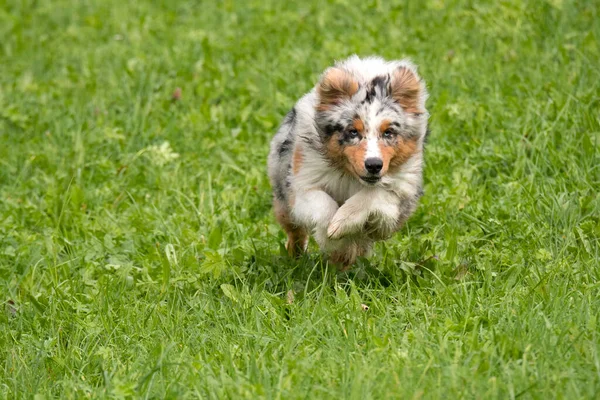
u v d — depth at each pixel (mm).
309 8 19125
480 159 12891
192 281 10461
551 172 12336
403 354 8242
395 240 11219
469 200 11859
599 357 8070
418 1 18375
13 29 20500
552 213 11148
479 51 15859
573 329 8492
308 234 11016
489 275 9867
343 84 9648
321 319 9094
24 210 12859
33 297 10359
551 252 10469
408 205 10273
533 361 8117
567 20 16109
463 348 8461
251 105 15164
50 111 15727
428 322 9078
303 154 10102
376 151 9398
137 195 13141
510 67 15172
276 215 11273
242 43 17516
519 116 13641
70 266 11383
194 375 8297
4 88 17297
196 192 13109
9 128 15547
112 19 20500
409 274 10133
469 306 9211
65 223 12531
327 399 7766
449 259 10492
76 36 19828
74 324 9945
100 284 10562
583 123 12930
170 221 12227
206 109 15008
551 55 15109
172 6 20844
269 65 16594
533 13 16391
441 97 14008
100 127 15117
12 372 9086
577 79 14133
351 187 10133
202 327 9555
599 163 12148
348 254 10422
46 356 9359
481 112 13641
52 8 21562
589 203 11266
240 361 8672
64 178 13555
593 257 10242
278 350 8789
